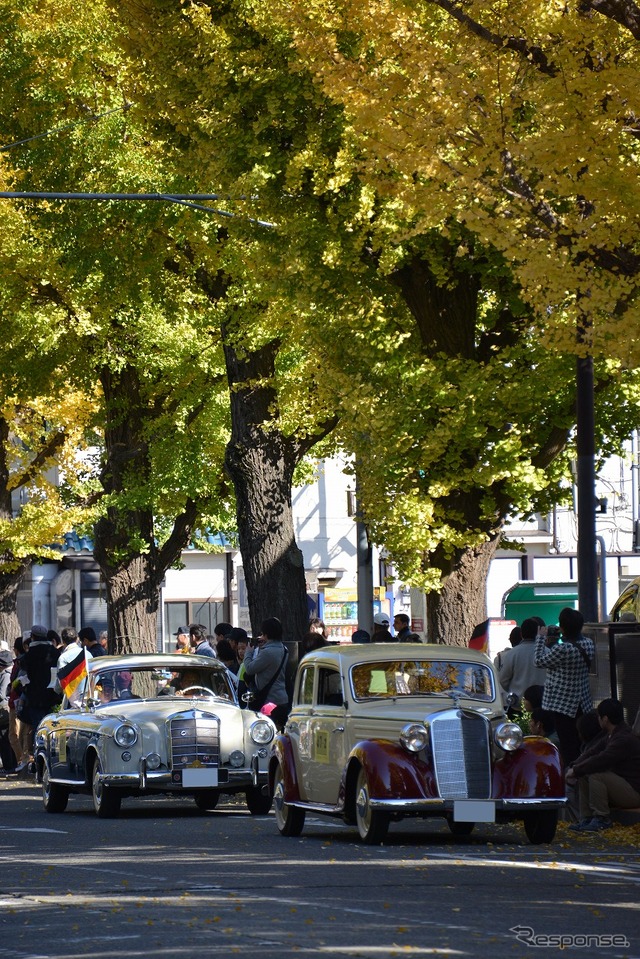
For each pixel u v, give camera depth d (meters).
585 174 18.86
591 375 24.42
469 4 19.45
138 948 10.65
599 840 19.34
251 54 26.69
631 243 20.05
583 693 22.17
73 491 52.69
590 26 18.47
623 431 30.72
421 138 19.30
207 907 12.74
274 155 26.88
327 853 17.44
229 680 27.19
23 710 36.34
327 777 19.83
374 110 19.53
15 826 22.81
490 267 27.61
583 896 13.41
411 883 14.28
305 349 30.08
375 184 20.16
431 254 27.19
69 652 34.69
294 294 27.83
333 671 20.45
